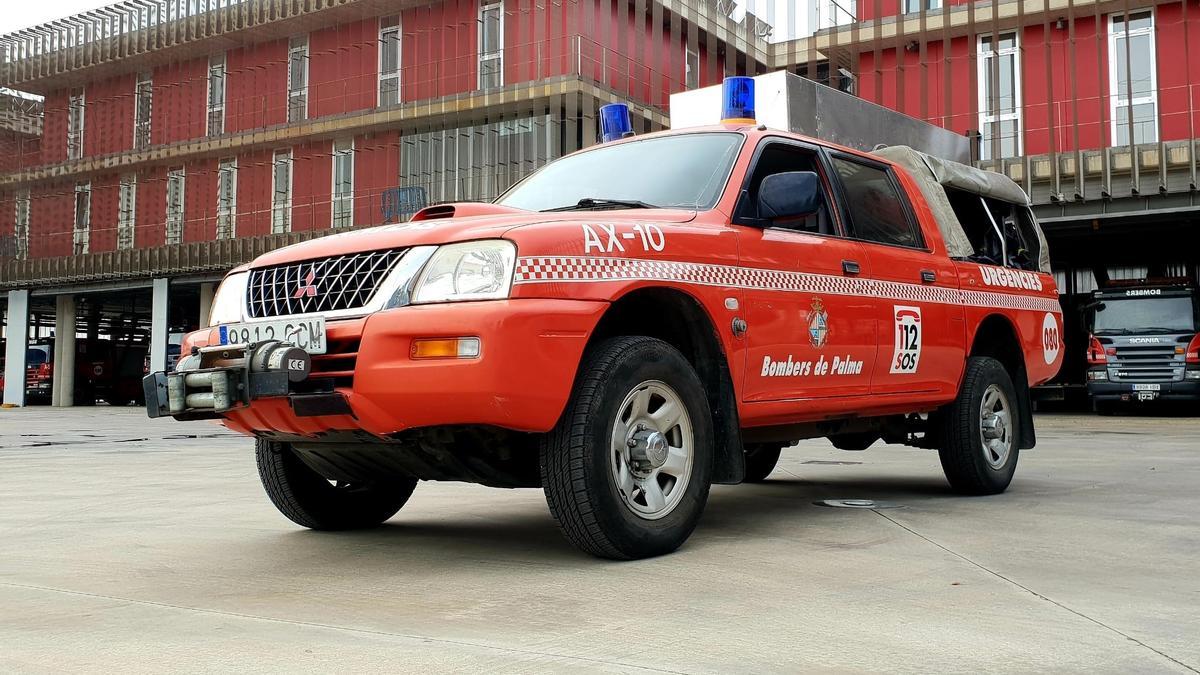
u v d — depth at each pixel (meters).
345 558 3.91
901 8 21.69
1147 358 17.95
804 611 2.91
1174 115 18.95
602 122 5.77
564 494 3.59
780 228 4.57
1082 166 17.03
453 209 4.12
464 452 3.77
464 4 23.25
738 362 4.18
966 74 21.00
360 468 4.12
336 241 3.86
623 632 2.67
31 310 32.66
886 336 4.99
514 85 22.09
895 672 2.32
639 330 4.29
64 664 2.39
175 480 7.18
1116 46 19.59
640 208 4.21
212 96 27.09
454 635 2.65
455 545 4.20
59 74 28.77
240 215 26.38
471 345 3.36
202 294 27.11
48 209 29.77
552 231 3.59
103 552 4.07
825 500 5.61
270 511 5.39
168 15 27.00
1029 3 19.97
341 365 3.57
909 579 3.36
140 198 28.09
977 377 5.69
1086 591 3.18
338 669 2.33
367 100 24.62
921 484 6.52
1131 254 23.52
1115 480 6.58
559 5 21.95
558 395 3.48
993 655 2.45
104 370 30.05
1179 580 3.35
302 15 24.58
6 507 5.59
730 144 4.67
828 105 6.37
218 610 2.99
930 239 5.54
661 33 22.94
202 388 3.62
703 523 4.72
